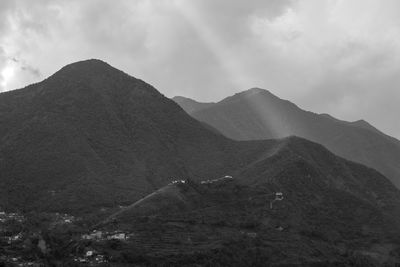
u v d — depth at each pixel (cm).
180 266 17150
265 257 18962
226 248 18550
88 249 17762
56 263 16838
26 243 18262
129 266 16750
